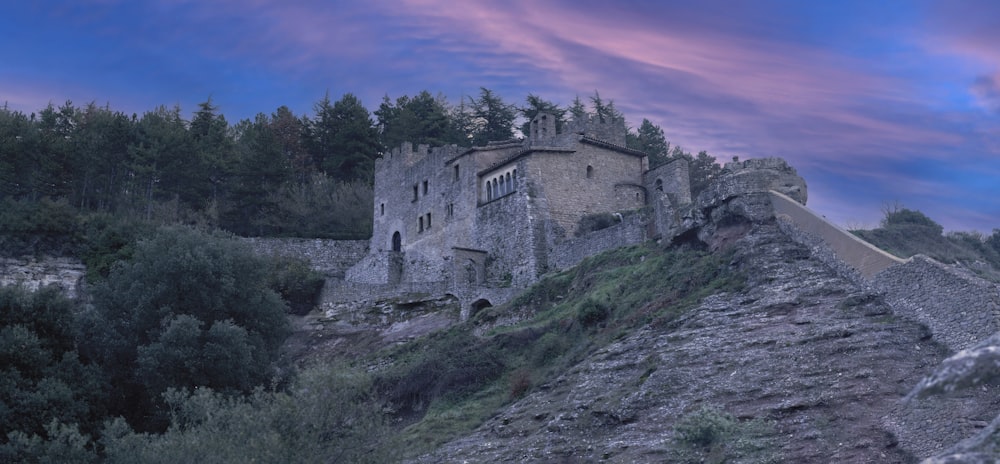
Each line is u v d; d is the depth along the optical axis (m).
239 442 26.41
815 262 37.84
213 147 98.62
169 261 43.38
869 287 33.78
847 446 23.75
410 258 76.88
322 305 73.06
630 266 49.00
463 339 49.75
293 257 81.56
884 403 25.59
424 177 77.69
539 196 64.62
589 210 66.06
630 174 69.00
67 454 32.28
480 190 70.19
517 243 64.44
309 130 111.44
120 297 43.62
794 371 29.08
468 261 65.81
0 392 35.88
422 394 44.12
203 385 39.12
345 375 29.53
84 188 87.69
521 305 53.28
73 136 91.75
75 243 77.38
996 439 11.21
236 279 45.44
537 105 105.75
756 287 37.25
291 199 92.44
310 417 27.11
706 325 35.38
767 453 24.41
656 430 28.55
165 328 40.56
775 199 42.56
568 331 44.03
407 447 34.28
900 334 29.66
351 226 90.19
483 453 31.88
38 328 41.06
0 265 74.44
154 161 89.25
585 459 28.30
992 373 10.29
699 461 25.20
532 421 33.59
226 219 90.38
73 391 38.09
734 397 28.77
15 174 84.56
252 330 44.50
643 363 34.12
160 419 38.44
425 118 112.62
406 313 67.12
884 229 47.75
